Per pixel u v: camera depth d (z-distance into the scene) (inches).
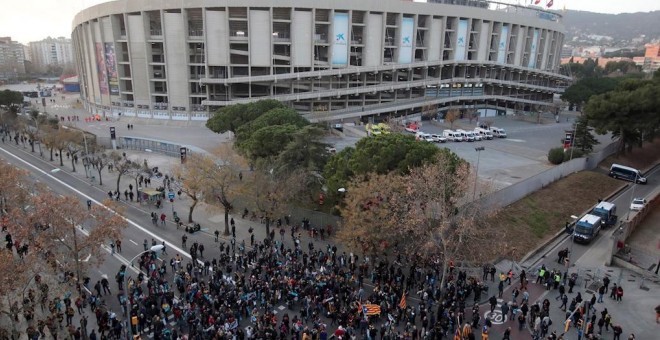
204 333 999.6
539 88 5201.8
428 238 1349.7
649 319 1203.2
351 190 1396.4
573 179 2272.4
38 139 2906.0
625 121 2564.0
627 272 1481.3
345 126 3644.2
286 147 1788.9
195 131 3641.7
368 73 4281.5
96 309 1068.5
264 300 1163.3
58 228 1091.9
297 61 3988.7
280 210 1594.5
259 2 3759.8
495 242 1424.7
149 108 4138.8
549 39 5812.0
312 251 1519.4
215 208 1721.2
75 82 7111.2
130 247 1553.9
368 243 1315.2
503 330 1131.9
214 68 4047.7
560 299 1289.4
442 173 1349.7
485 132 3388.3
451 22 4539.9
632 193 2176.4
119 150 2942.9
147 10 3875.5
